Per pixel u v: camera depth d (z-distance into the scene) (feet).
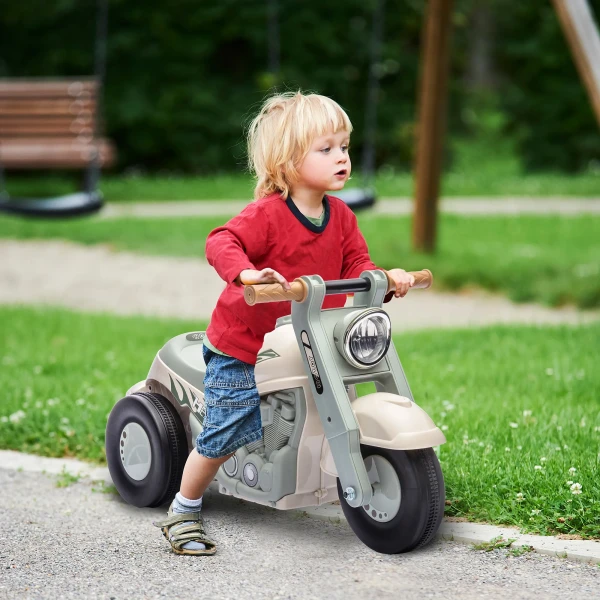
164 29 79.61
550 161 91.81
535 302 34.22
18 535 13.14
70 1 77.30
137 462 14.03
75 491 15.02
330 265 12.16
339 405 11.44
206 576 11.64
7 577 11.66
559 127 91.04
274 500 12.33
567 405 17.97
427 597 10.91
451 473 14.14
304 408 12.00
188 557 12.28
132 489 14.12
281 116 11.75
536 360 22.58
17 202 36.32
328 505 13.99
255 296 10.68
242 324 11.87
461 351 24.12
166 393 14.64
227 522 13.60
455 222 53.42
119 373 22.26
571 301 33.58
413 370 21.81
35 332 27.71
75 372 22.61
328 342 11.60
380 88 87.20
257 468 12.50
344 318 11.61
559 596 10.85
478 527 12.73
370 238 45.70
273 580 11.48
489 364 22.22
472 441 15.53
